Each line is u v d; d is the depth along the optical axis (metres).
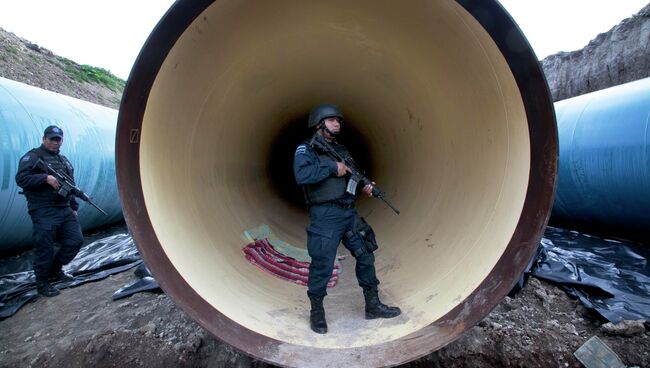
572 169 6.27
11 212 5.97
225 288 3.05
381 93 4.52
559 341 3.62
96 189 7.76
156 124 2.83
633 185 5.36
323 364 2.69
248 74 3.81
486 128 3.15
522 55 2.48
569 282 4.41
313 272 3.14
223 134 4.07
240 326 2.76
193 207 3.39
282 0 3.01
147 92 2.61
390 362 2.68
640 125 5.33
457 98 3.41
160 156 2.96
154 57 2.55
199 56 2.97
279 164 6.37
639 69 13.79
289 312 3.28
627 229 5.89
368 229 3.36
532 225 2.60
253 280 3.54
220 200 4.03
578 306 4.12
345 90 4.92
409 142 4.69
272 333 2.87
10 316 4.63
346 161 3.39
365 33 3.58
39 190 4.99
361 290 3.87
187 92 3.10
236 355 3.63
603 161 5.73
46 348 3.92
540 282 4.60
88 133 7.75
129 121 2.59
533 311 4.11
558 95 17.56
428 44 3.24
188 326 4.00
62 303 4.87
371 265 3.27
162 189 2.94
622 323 3.65
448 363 3.47
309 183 3.14
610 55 14.98
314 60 4.21
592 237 6.50
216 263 3.24
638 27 14.09
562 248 6.12
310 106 5.48
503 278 2.66
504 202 2.88
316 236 3.17
